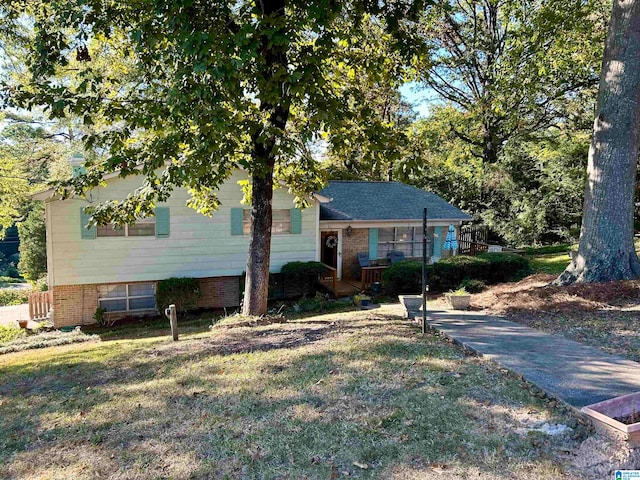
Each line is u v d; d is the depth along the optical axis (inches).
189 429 157.2
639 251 538.9
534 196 858.8
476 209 958.4
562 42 549.3
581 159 799.1
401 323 303.4
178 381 205.9
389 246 681.6
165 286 536.1
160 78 282.2
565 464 126.6
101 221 352.2
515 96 723.4
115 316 548.1
